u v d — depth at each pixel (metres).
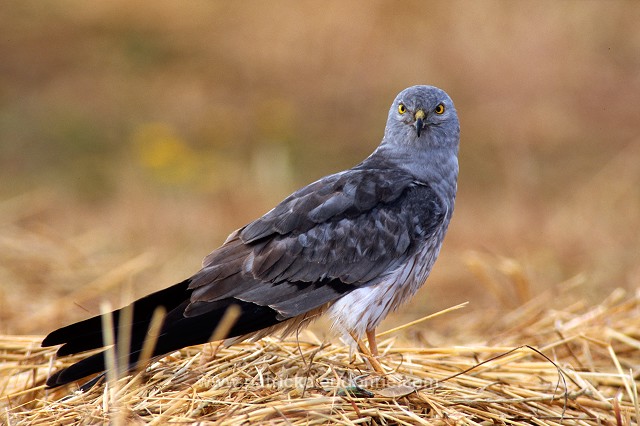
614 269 12.92
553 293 11.50
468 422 7.02
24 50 20.75
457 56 19.91
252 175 16.72
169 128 18.44
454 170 9.21
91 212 15.36
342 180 8.60
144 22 21.98
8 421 7.05
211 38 21.53
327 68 20.39
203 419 6.73
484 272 11.91
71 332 7.33
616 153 17.03
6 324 10.74
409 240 8.50
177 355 8.17
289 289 8.12
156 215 15.13
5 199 15.59
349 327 8.27
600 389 8.41
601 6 20.48
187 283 8.02
